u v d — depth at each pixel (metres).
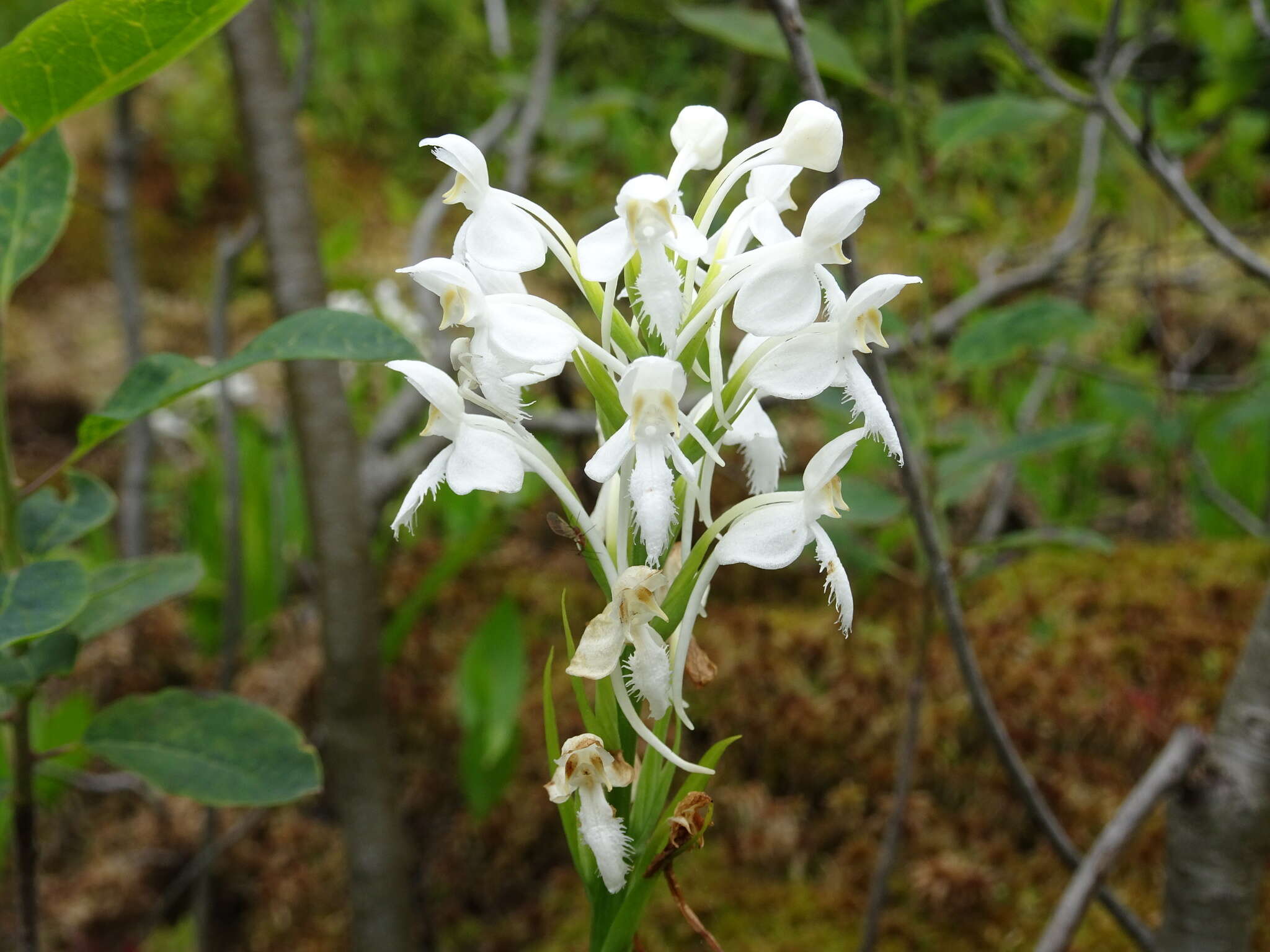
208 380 0.13
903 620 0.30
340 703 0.20
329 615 0.19
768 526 0.10
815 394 0.10
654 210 0.09
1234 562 0.33
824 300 0.14
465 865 0.28
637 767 0.11
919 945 0.22
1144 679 0.28
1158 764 0.15
